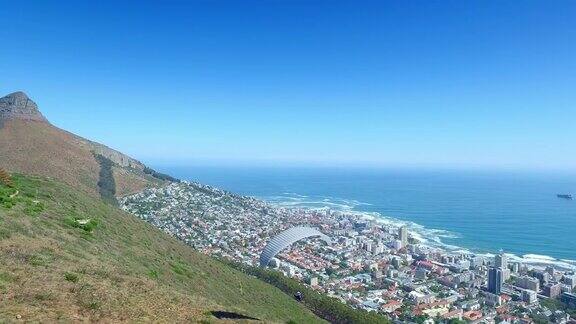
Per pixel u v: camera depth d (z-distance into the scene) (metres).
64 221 33.78
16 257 21.06
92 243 30.66
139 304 19.59
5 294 16.38
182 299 23.52
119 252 32.44
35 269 20.02
